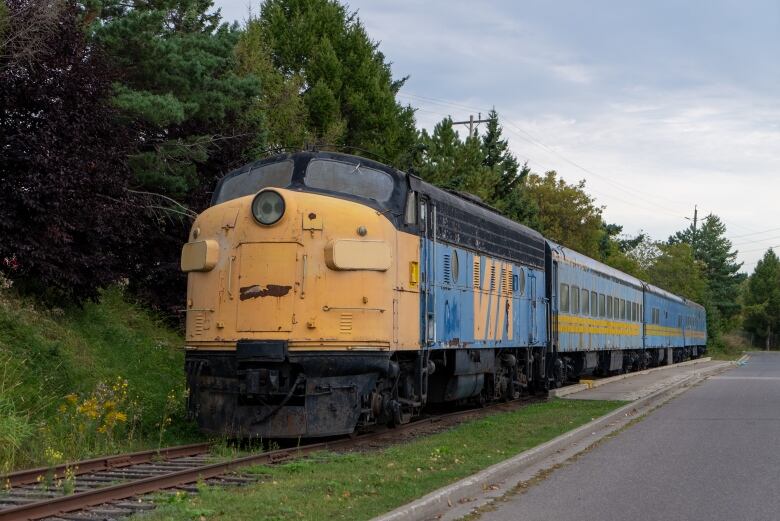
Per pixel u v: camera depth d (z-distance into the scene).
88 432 10.91
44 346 13.32
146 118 16.12
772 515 7.58
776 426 14.67
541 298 20.56
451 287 14.41
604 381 26.27
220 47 19.08
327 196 11.68
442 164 35.25
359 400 11.38
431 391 15.02
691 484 9.12
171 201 17.98
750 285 106.88
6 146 13.60
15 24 14.04
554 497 8.40
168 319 19.91
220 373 11.31
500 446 11.53
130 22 16.44
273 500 7.50
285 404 11.16
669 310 42.34
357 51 33.56
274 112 25.56
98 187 14.80
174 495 7.80
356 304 11.27
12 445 9.49
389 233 11.91
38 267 13.91
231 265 11.41
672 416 16.52
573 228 55.09
